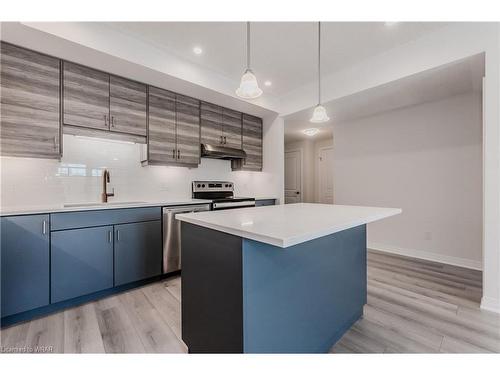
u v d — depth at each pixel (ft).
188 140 10.57
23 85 6.82
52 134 7.25
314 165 20.59
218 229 3.87
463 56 6.95
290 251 4.32
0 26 5.95
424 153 11.17
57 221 6.61
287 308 4.25
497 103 6.42
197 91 10.06
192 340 4.75
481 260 9.74
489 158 6.57
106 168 9.16
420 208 11.32
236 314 3.67
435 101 10.77
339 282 5.61
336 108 11.60
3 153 6.54
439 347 5.16
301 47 8.31
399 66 8.29
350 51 8.55
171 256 8.98
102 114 8.21
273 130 13.26
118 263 7.72
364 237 6.61
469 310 6.64
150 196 10.30
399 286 8.20
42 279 6.36
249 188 14.21
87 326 5.91
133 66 7.97
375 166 12.82
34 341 5.33
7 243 5.90
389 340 5.44
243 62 9.29
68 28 6.54
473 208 9.93
